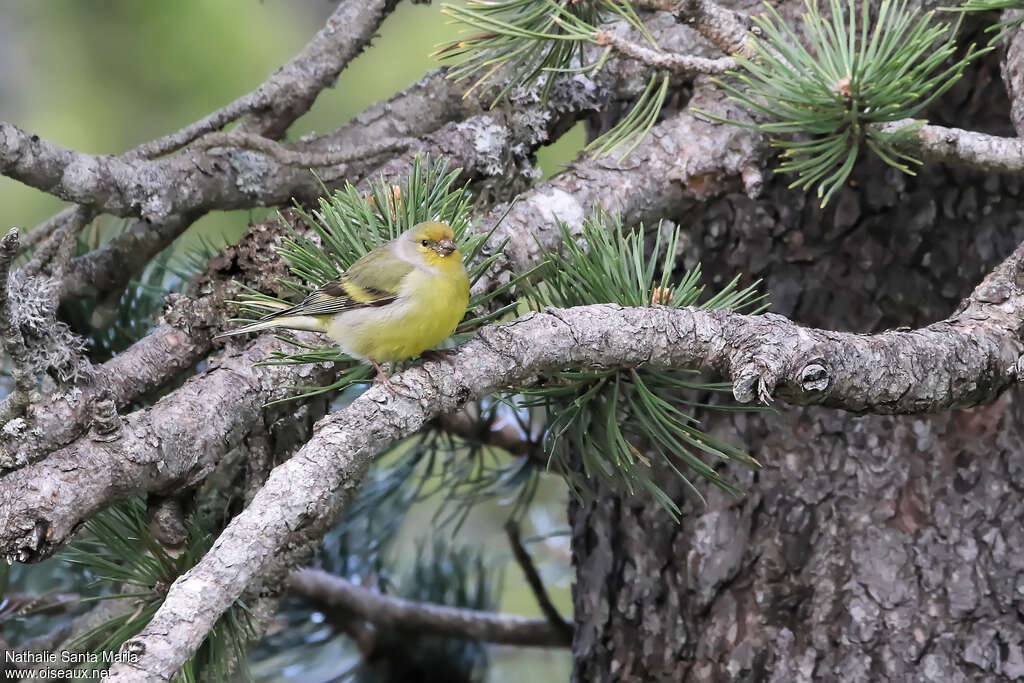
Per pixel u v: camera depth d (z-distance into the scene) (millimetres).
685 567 8602
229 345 7688
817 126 7023
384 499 10391
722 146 8297
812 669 8141
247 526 5305
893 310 8570
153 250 8758
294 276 7812
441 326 7016
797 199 8703
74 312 9023
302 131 16281
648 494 8750
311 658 10742
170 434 6758
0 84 16078
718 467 8586
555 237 7918
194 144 7922
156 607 6996
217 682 7055
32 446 6578
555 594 13398
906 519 8180
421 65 16578
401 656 10781
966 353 6488
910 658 7973
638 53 6980
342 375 7598
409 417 5930
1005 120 8492
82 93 16188
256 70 16547
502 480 10461
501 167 8789
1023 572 7910
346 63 8930
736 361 6215
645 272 7473
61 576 10070
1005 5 6758
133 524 7258
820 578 8266
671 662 8602
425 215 7508
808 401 6258
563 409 7129
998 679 7836
